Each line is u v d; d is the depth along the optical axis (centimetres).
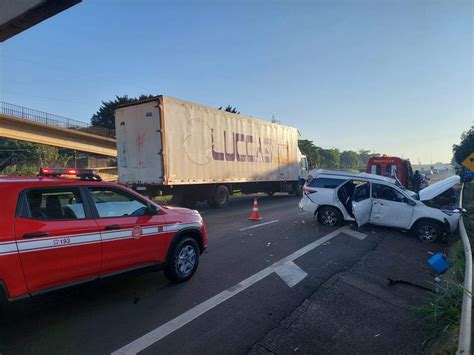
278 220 1156
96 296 481
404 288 541
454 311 402
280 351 351
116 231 437
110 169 5584
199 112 1397
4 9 416
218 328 393
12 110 3900
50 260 369
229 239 848
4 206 346
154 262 493
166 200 1698
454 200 1070
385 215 930
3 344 352
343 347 362
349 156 16188
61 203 395
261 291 507
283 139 2053
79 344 354
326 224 1040
